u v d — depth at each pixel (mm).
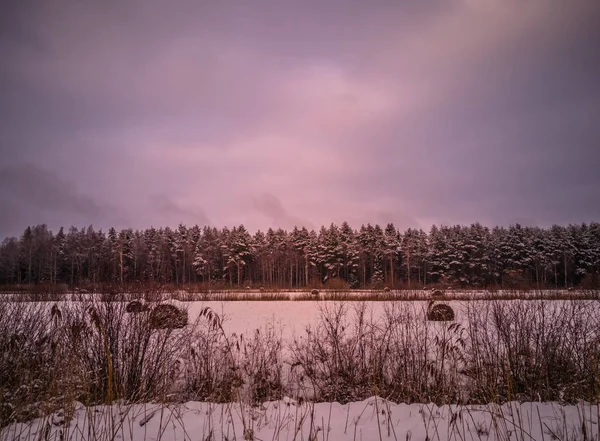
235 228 64250
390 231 71938
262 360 7230
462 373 6883
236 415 5512
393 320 8344
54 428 4785
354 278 60281
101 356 6102
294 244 65438
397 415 5562
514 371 6762
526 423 5121
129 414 5262
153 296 6617
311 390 7172
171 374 6449
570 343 7004
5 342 5746
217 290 27281
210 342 7512
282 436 4781
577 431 4812
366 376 7180
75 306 6293
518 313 7355
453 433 4809
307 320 12961
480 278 50375
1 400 4723
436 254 56250
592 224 51750
